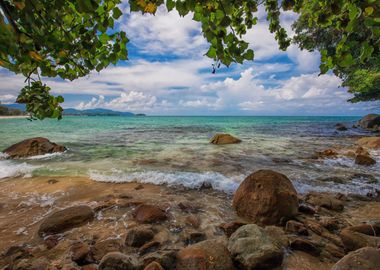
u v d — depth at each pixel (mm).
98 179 7117
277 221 4219
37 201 5359
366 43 1500
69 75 2010
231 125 39719
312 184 6719
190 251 3035
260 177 4824
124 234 3855
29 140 11617
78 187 6367
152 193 5961
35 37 1394
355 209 4945
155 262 2764
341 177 7453
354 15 1428
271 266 2904
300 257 3186
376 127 28516
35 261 3004
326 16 1739
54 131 24688
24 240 3695
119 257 2818
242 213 4617
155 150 12789
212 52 1718
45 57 1678
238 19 2365
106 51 1950
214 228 4125
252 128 31438
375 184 6715
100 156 11078
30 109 1788
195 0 1571
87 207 4602
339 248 3389
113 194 5816
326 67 1695
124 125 38625
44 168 8562
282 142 16094
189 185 6598
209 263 2838
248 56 1686
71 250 3342
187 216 4582
